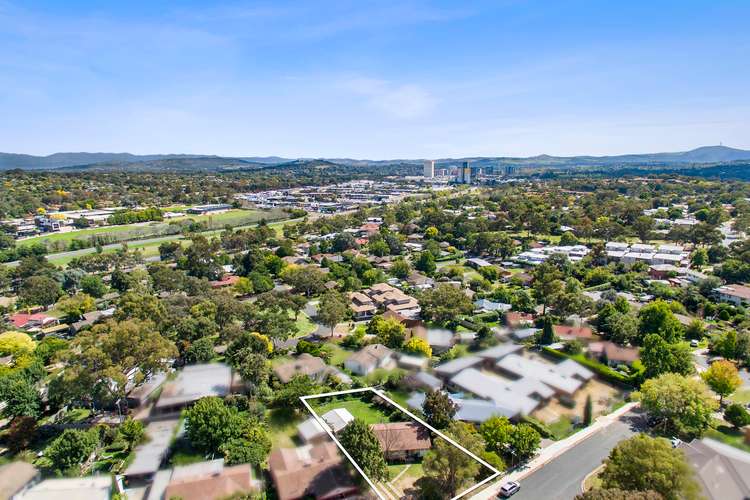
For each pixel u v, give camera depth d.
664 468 35.47
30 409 52.28
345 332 81.00
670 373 53.25
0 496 39.81
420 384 58.94
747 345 64.69
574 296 80.25
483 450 43.47
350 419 50.84
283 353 69.75
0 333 78.94
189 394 55.97
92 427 50.62
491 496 40.47
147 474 42.84
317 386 58.91
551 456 45.69
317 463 43.09
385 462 44.38
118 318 72.19
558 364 64.44
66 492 39.97
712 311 84.69
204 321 73.25
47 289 98.12
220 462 43.94
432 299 82.31
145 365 55.97
